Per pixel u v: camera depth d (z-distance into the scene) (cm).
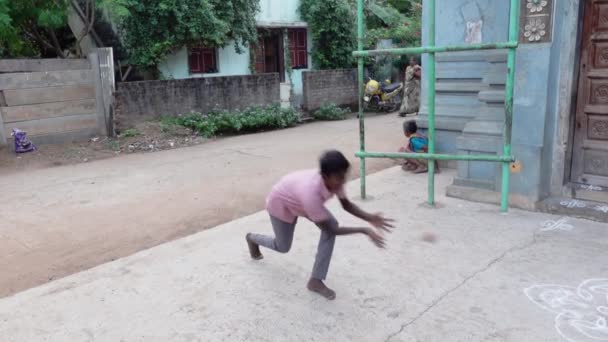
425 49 485
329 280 363
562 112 488
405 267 380
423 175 653
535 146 480
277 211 343
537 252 398
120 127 980
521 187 498
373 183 620
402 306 326
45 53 1132
